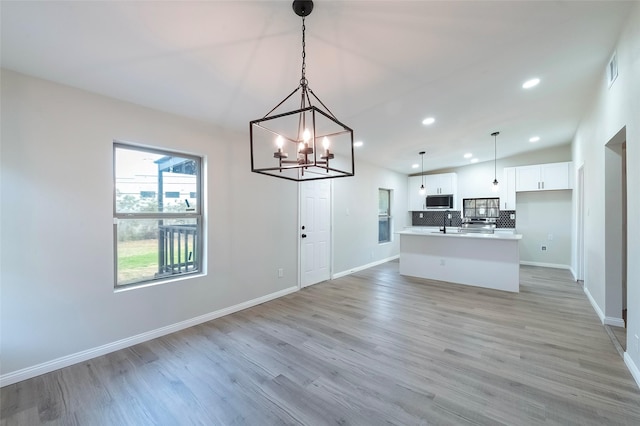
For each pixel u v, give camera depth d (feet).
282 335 9.52
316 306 12.40
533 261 20.77
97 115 8.38
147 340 9.26
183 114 10.18
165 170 10.21
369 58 7.25
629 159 7.00
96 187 8.34
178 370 7.48
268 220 13.38
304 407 6.04
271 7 5.33
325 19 5.73
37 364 7.32
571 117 13.41
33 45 6.12
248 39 6.29
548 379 6.84
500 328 9.85
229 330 9.98
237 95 8.93
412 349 8.44
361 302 12.87
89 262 8.19
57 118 7.68
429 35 6.42
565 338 9.00
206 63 7.15
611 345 8.48
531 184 19.90
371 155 18.57
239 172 12.13
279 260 13.91
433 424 5.50
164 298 9.75
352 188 19.38
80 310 8.02
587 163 12.62
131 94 8.55
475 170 22.94
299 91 8.79
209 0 5.06
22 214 7.16
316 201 16.31
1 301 6.88
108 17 5.38
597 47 7.69
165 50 6.53
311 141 6.84
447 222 24.97
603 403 5.98
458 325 10.14
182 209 10.64
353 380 6.95
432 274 17.10
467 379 6.91
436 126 13.14
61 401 6.30
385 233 24.20
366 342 8.93
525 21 6.14
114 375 7.29
